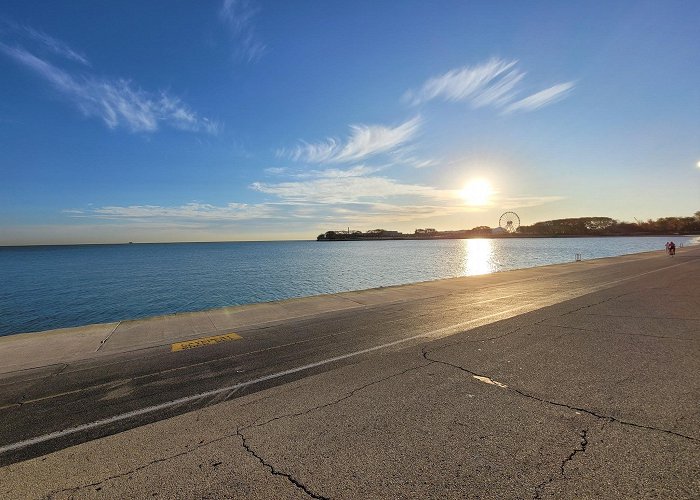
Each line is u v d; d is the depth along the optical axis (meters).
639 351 5.25
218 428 3.42
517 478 2.50
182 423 3.56
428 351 5.61
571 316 7.88
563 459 2.70
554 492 2.34
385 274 34.94
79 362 5.73
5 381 4.97
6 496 2.54
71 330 7.79
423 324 7.63
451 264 46.56
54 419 3.77
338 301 11.01
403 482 2.50
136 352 6.21
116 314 18.81
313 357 5.57
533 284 14.28
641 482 2.40
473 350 5.56
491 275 17.91
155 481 2.64
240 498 2.41
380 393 4.04
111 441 3.27
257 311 9.60
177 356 5.90
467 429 3.19
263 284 29.31
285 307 10.12
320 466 2.74
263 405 3.89
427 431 3.18
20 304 21.88
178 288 28.06
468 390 4.04
